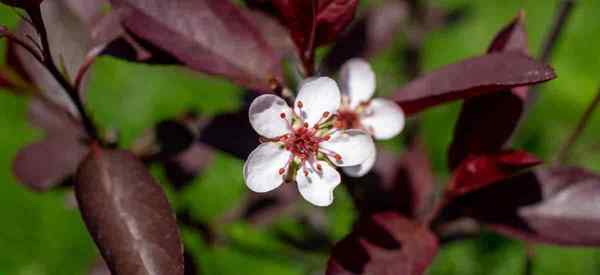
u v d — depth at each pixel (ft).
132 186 0.48
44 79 0.54
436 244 0.49
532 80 0.45
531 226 0.51
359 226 0.49
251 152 0.49
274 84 0.48
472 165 0.50
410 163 0.59
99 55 0.49
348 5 0.48
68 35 0.52
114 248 0.46
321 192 0.48
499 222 0.51
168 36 0.49
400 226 0.49
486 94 0.50
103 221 0.47
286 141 0.48
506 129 0.50
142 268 0.46
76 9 0.53
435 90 0.48
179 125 0.54
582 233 0.50
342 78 0.52
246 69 0.49
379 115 0.50
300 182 0.48
